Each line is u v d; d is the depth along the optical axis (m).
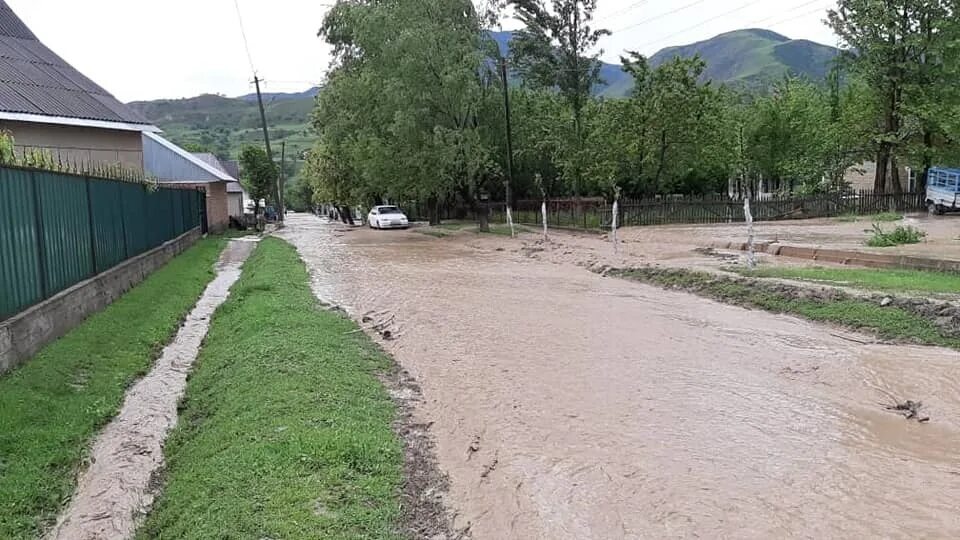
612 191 35.12
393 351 9.46
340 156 42.97
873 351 8.64
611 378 7.77
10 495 5.12
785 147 42.19
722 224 31.67
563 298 13.24
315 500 4.65
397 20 33.19
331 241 31.78
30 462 5.68
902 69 35.09
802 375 7.77
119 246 14.41
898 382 7.39
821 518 4.54
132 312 11.68
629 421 6.41
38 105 20.28
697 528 4.44
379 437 5.91
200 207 32.38
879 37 34.97
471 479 5.29
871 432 6.07
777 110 42.41
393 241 31.09
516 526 4.56
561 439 6.02
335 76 38.84
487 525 4.59
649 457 5.57
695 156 35.09
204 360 9.18
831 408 6.69
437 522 4.64
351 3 36.62
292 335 9.50
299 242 31.12
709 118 33.78
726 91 47.31
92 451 6.23
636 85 34.25
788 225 29.70
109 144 23.00
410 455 5.75
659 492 4.96
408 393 7.55
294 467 5.12
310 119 44.00
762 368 8.08
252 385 7.28
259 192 68.12
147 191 17.83
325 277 17.72
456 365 8.56
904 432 6.06
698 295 13.18
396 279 16.95
